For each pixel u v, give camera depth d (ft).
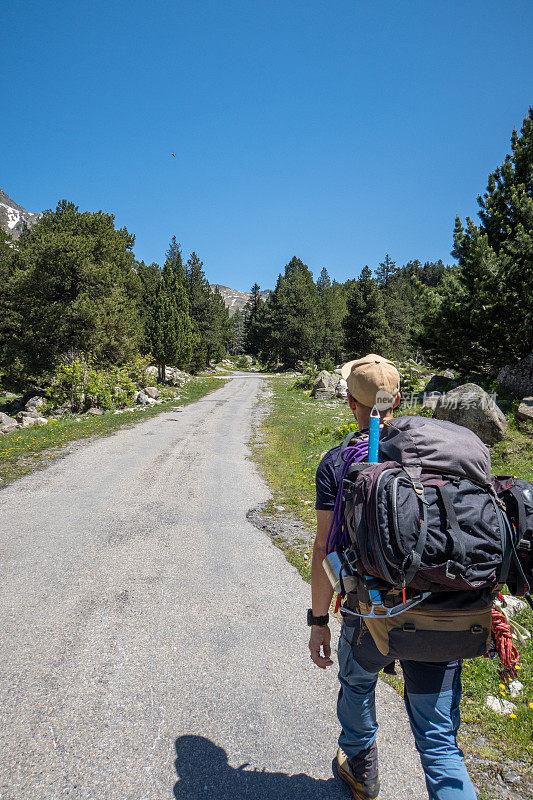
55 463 31.58
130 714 8.56
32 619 12.00
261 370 260.21
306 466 34.09
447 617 4.66
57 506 22.09
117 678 9.64
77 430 47.80
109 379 78.23
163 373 119.24
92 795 6.81
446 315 43.09
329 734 8.27
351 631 5.79
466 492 4.74
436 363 48.75
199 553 17.03
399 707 9.24
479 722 8.80
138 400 84.64
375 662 5.55
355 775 6.61
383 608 4.84
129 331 106.42
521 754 8.02
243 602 13.41
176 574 15.11
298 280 272.31
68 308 95.55
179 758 7.56
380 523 4.45
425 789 7.14
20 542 17.43
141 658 10.41
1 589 13.65
